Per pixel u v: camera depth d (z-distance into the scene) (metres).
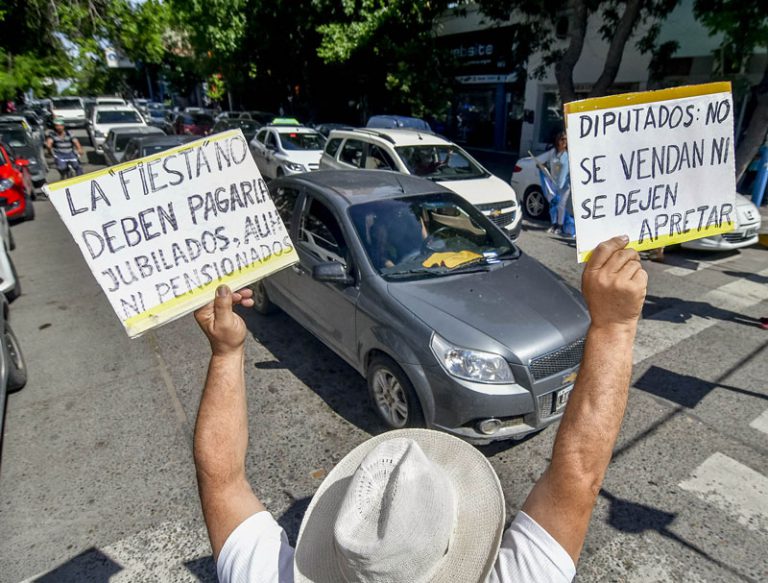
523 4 11.30
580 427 1.02
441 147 8.78
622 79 13.54
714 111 1.49
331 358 4.86
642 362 4.72
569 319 3.48
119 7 12.44
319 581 1.07
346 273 3.99
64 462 3.50
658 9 10.27
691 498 3.14
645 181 1.46
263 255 1.59
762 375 4.49
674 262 7.52
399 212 4.34
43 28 12.02
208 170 1.51
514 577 0.97
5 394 3.79
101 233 1.37
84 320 5.85
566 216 8.84
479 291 3.69
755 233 7.51
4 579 2.64
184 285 1.48
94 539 2.88
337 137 9.77
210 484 1.22
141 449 3.63
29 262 7.98
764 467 3.40
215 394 1.28
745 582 2.60
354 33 16.25
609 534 2.89
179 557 2.77
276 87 23.14
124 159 12.50
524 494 3.20
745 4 7.82
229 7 18.58
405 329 3.43
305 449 3.61
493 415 3.16
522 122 18.67
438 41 19.22
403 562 0.93
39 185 14.08
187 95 46.12
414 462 1.03
